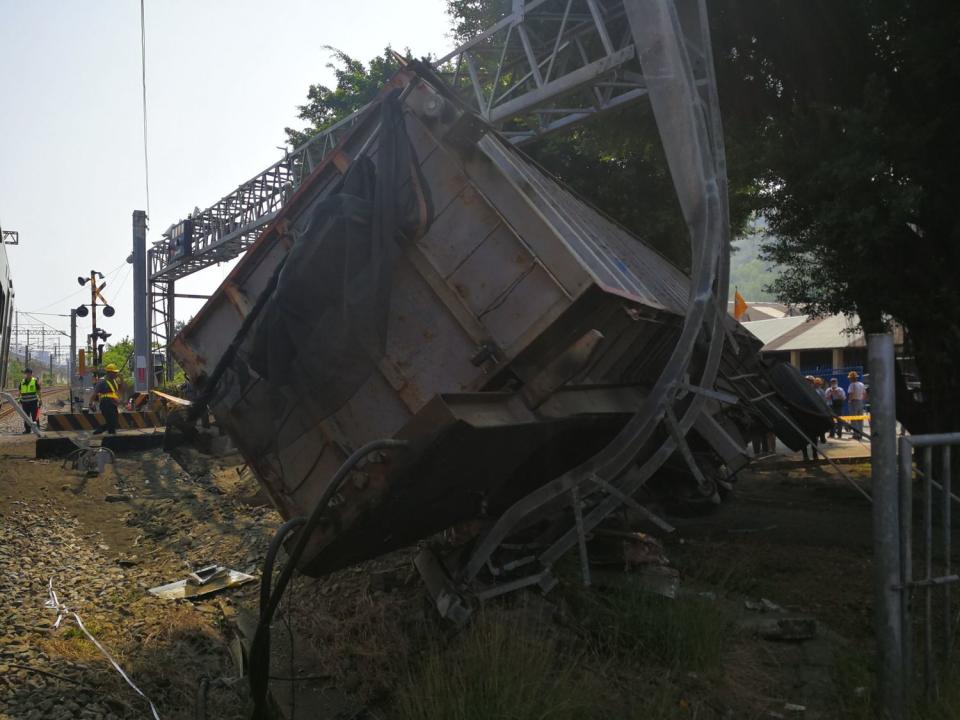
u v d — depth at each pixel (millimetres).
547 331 3979
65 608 5469
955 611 4820
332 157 4844
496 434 3742
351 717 3699
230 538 7715
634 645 4211
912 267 10555
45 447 13992
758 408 8344
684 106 4445
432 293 4281
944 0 9297
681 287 8375
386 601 4875
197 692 4059
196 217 27297
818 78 11094
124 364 50719
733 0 10578
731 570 5828
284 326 4211
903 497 3445
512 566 4469
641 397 6004
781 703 3760
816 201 10664
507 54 12562
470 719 3256
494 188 4184
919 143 9398
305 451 4609
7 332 19516
